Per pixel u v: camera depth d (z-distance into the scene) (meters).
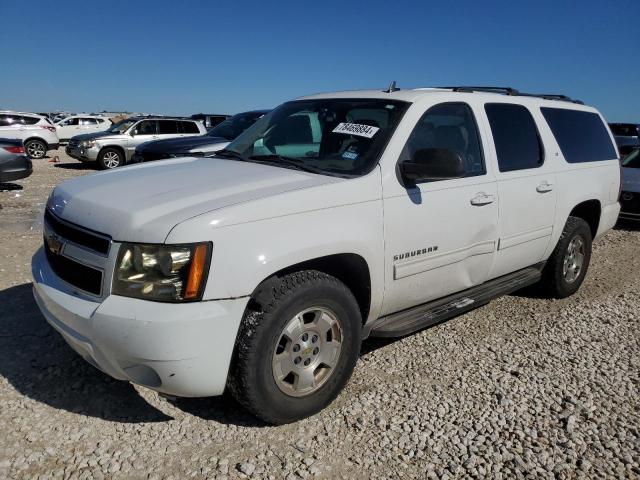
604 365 4.01
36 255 3.51
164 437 2.98
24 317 4.42
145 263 2.65
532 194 4.52
